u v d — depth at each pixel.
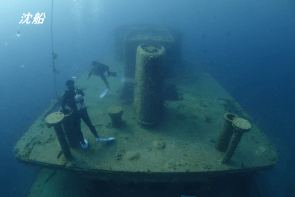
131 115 4.29
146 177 2.86
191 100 5.14
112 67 8.08
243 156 3.08
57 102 4.79
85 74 7.01
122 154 3.09
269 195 4.54
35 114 8.00
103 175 2.90
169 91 5.68
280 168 5.41
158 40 6.14
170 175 2.81
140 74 3.17
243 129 2.23
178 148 3.26
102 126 3.86
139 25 9.48
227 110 4.68
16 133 7.07
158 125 3.92
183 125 3.95
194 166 2.87
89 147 3.25
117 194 3.39
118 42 8.45
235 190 3.74
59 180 3.76
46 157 3.00
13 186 5.32
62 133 2.64
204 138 3.55
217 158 3.04
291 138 6.65
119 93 5.49
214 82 6.59
